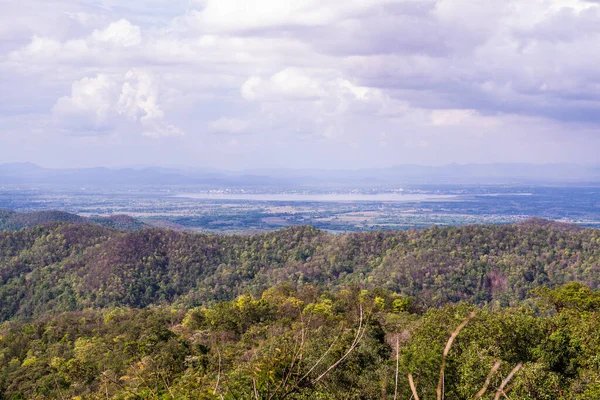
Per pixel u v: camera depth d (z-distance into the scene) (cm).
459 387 1966
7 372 4028
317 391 1591
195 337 4344
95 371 3519
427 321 2739
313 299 5116
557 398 1923
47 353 4453
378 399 2016
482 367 1956
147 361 2534
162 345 3747
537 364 2022
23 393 3444
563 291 3866
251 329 4325
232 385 1100
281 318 4625
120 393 1136
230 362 2766
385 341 2981
